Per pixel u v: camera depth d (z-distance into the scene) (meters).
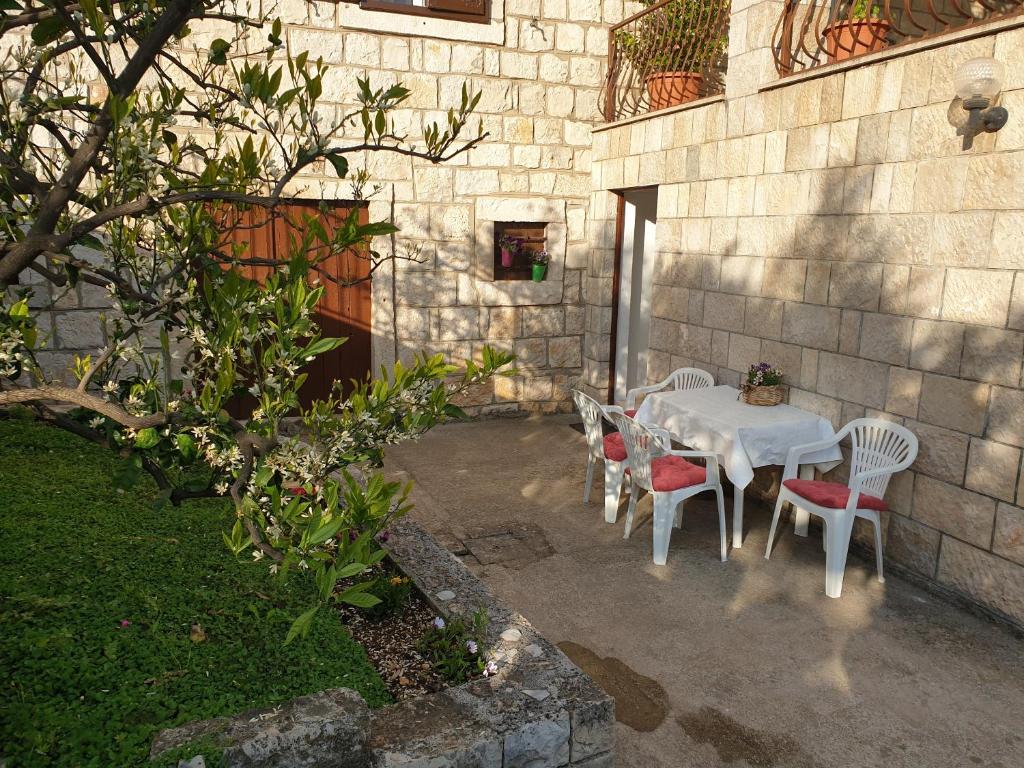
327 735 2.17
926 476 4.25
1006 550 3.84
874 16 5.51
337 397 7.30
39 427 4.83
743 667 3.53
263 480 1.76
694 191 6.12
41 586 2.81
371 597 1.55
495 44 7.14
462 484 5.99
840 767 2.88
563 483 6.05
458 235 7.35
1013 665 3.57
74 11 1.71
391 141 6.91
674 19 6.85
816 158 4.89
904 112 4.26
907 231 4.29
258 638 2.76
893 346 4.42
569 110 7.57
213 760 2.03
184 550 3.33
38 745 2.00
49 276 1.87
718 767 2.86
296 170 1.80
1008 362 3.77
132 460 1.97
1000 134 3.75
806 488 4.41
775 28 5.24
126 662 2.46
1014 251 3.72
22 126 1.95
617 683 3.38
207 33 5.98
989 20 3.79
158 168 1.75
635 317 7.95
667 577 4.44
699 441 5.00
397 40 6.78
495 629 3.00
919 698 3.31
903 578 4.43
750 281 5.55
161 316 2.00
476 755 2.32
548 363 8.02
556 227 7.75
